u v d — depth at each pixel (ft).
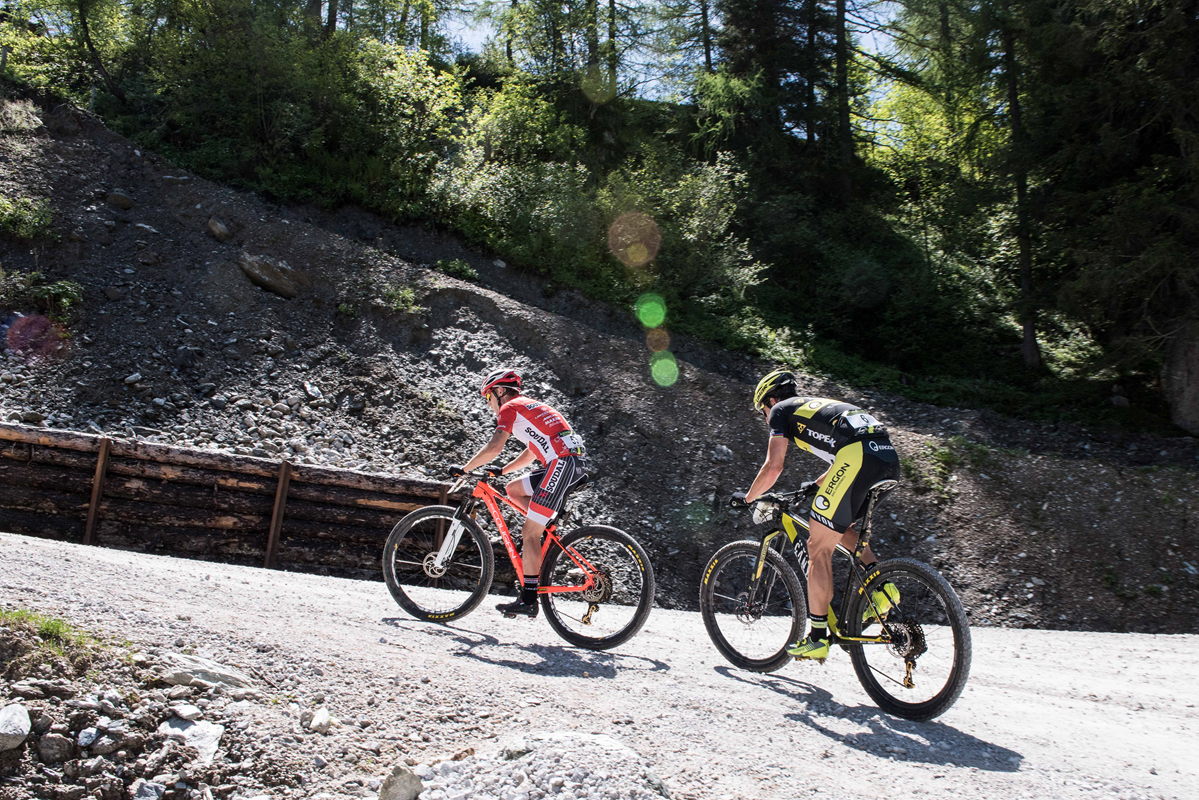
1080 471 41.16
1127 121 51.57
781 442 14.99
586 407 43.70
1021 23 54.29
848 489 13.92
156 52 54.65
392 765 8.97
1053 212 54.29
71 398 33.45
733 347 56.80
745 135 78.43
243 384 37.68
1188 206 48.80
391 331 44.75
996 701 15.94
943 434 49.78
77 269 40.70
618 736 10.46
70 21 55.98
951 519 38.88
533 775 8.55
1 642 9.23
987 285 67.82
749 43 82.07
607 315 56.03
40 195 43.73
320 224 52.75
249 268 44.14
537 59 81.76
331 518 29.14
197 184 49.03
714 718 12.00
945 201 67.36
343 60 58.59
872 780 10.10
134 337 37.88
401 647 13.47
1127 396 56.44
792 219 70.79
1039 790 10.28
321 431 36.60
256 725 9.04
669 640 19.03
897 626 13.52
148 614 11.64
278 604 15.35
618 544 17.28
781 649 15.67
